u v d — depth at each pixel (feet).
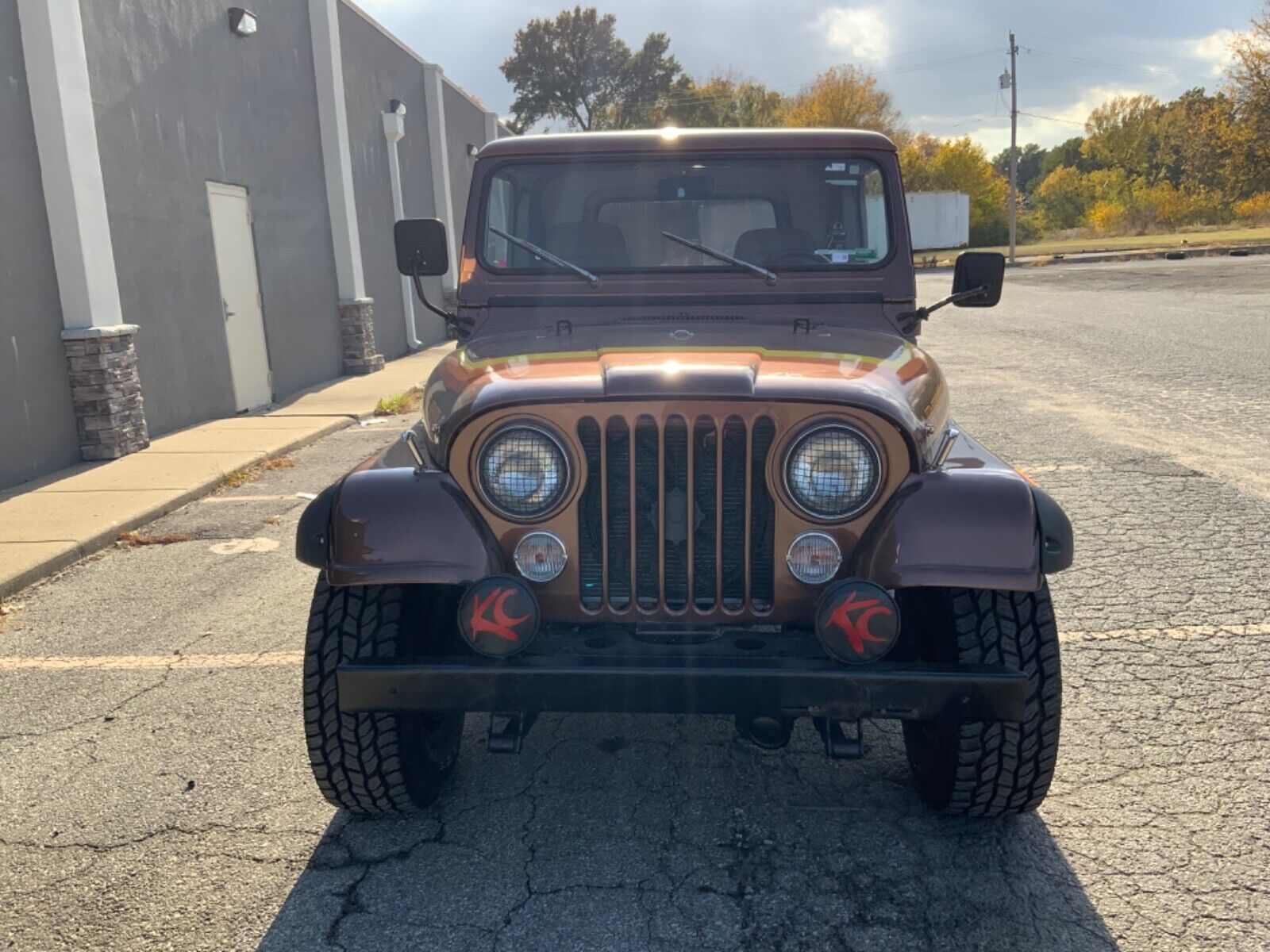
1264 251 125.08
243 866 9.45
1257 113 142.82
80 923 8.64
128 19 28.91
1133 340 47.65
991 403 32.40
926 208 174.09
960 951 8.14
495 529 8.79
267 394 37.68
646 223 12.34
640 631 8.84
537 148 12.28
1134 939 8.21
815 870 9.24
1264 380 35.12
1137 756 11.05
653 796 10.62
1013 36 147.84
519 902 8.86
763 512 8.73
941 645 9.27
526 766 11.29
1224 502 20.71
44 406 25.41
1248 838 9.54
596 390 8.52
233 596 17.16
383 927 8.54
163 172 30.71
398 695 8.39
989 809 9.62
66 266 25.86
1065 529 8.54
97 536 20.02
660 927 8.50
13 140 24.38
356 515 8.77
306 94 41.73
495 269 12.35
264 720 12.43
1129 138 271.28
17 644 15.23
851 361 9.71
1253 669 13.14
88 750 11.75
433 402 9.93
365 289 49.08
